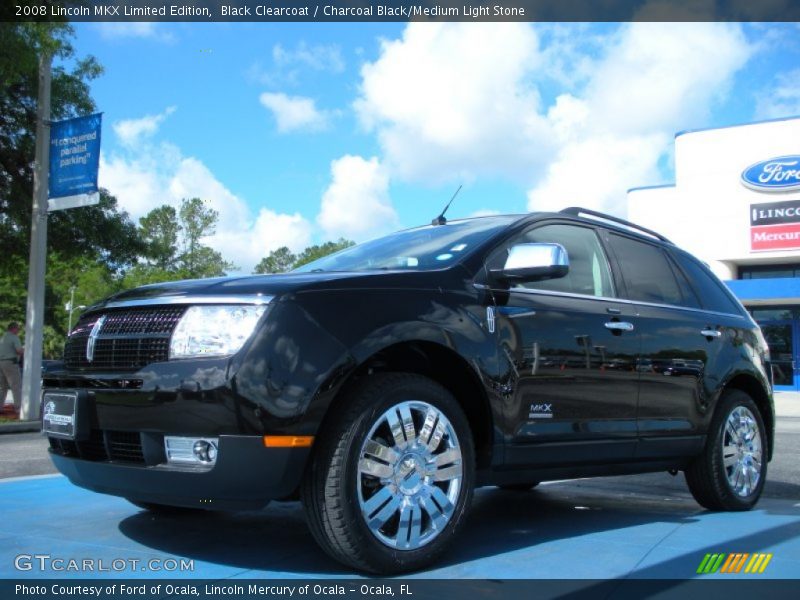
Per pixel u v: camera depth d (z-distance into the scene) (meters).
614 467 4.20
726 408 4.85
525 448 3.65
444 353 3.42
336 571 3.12
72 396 3.31
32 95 14.17
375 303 3.23
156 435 3.06
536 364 3.73
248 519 4.14
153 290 3.42
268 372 2.91
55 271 58.31
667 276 4.93
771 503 5.32
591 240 4.51
